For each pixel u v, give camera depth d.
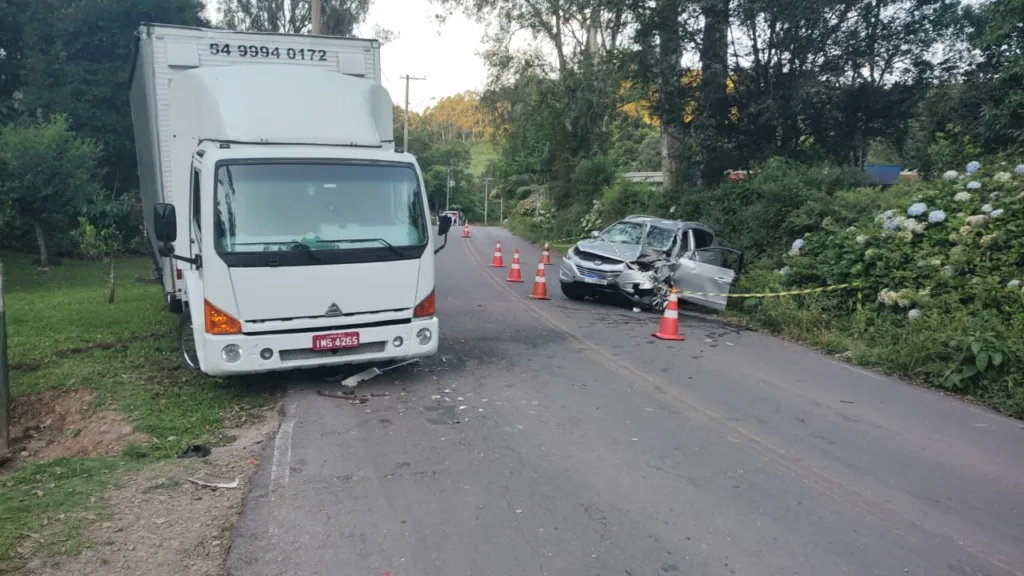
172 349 9.47
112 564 4.00
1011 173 11.23
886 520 4.78
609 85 27.42
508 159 48.47
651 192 24.31
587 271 13.53
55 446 6.46
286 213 6.85
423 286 7.41
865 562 4.20
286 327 6.79
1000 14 13.58
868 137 18.55
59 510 4.65
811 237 12.74
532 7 29.30
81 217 19.22
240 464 5.54
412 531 4.44
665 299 13.00
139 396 7.31
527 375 8.30
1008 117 13.73
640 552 4.23
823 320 11.00
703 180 20.62
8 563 3.95
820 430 6.64
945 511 4.96
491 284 16.77
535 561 4.09
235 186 6.70
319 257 6.83
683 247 13.87
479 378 8.10
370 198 7.21
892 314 10.23
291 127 7.19
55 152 20.50
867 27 16.70
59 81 28.44
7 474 5.61
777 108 17.34
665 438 6.26
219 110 7.06
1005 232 9.98
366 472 5.37
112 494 4.95
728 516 4.75
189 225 7.50
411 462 5.58
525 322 11.68
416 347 7.40
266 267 6.66
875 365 9.32
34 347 9.84
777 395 7.79
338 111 7.53
